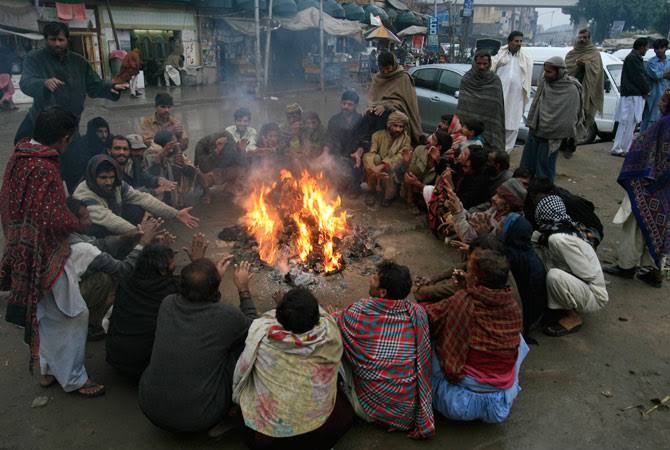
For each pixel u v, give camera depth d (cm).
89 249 319
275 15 2256
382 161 632
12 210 294
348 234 539
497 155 506
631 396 340
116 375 350
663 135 436
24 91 504
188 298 285
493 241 322
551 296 396
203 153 659
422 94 1047
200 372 277
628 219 475
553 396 338
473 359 302
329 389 272
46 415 313
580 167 866
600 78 804
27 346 377
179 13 2117
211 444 295
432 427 296
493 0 5644
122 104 1558
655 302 455
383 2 3325
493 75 678
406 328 296
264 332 275
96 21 1853
